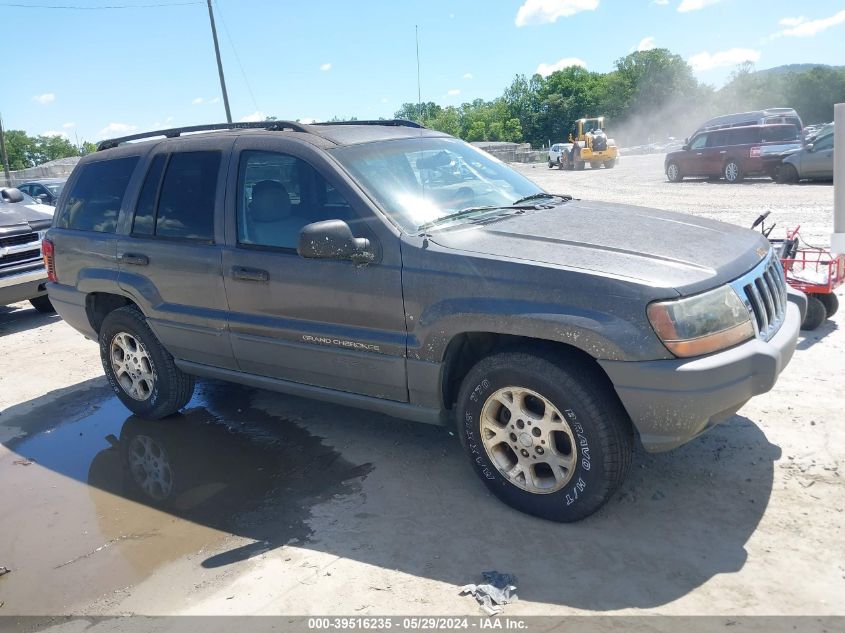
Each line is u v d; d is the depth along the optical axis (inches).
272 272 160.6
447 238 141.6
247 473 168.7
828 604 108.2
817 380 188.2
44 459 189.5
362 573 125.1
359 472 163.3
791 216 450.0
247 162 169.6
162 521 151.0
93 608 123.3
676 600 111.4
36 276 329.7
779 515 131.7
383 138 171.3
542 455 133.7
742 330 124.8
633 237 139.1
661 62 4042.8
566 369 126.7
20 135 3969.0
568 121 3887.8
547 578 119.3
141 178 192.7
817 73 4099.4
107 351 208.4
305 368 163.0
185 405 212.8
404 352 144.5
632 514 135.9
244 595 122.1
